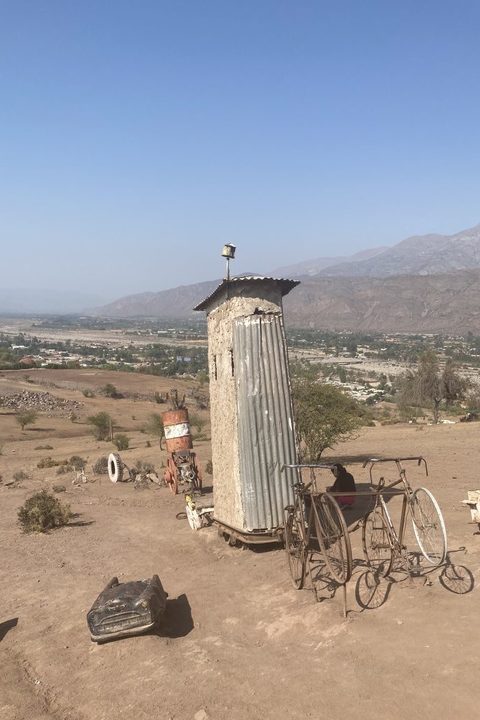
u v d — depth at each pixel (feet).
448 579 25.07
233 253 37.60
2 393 275.59
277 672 21.26
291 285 38.19
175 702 20.71
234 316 36.96
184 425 64.75
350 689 19.16
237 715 19.16
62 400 273.13
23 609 32.58
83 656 25.88
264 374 36.24
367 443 95.14
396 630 21.98
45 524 50.60
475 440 87.25
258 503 35.65
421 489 26.09
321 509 27.84
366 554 27.73
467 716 16.70
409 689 18.43
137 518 52.16
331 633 23.00
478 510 31.07
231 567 34.01
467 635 20.51
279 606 26.76
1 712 22.44
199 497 56.65
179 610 28.60
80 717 21.38
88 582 35.63
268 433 35.99
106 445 158.20
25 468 108.27
